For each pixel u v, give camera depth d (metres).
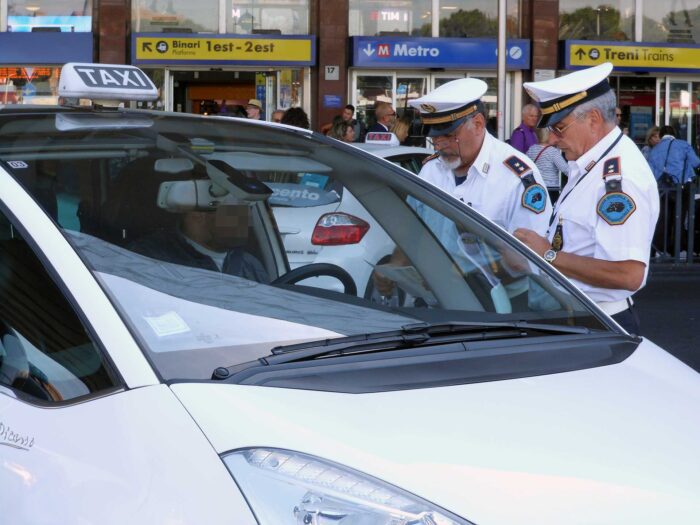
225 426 2.60
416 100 5.66
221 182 3.67
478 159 5.61
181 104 22.70
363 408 2.76
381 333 3.26
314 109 22.84
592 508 2.54
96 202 3.38
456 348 3.21
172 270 3.26
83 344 2.90
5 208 3.23
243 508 2.44
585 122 4.73
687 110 24.39
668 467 2.72
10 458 2.83
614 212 4.64
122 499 2.54
